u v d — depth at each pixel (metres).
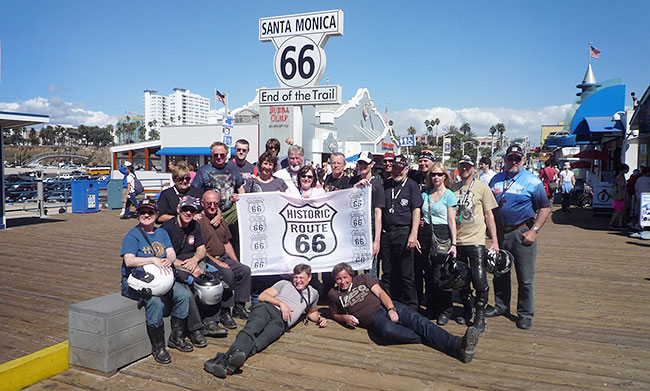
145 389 3.68
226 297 5.00
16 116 10.70
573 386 3.73
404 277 5.27
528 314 5.09
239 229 5.52
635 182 12.41
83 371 3.99
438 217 5.04
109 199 17.64
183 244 4.67
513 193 5.05
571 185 17.55
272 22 10.56
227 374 3.90
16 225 13.04
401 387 3.72
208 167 5.77
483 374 3.95
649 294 6.43
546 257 9.00
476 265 4.90
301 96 10.49
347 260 5.56
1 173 12.03
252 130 27.20
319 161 27.03
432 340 4.43
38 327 4.84
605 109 19.61
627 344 4.62
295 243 5.60
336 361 4.21
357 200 5.49
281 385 3.75
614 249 9.87
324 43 10.33
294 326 5.11
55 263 7.99
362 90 37.16
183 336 4.48
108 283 6.65
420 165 5.18
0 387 3.56
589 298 6.23
